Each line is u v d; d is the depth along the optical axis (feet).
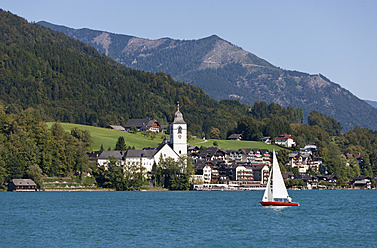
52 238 349.82
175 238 349.61
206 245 326.24
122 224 415.64
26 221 434.30
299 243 333.83
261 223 422.00
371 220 446.60
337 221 437.99
